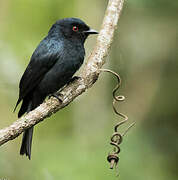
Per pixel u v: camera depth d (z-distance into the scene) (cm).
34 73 947
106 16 893
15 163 1260
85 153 1193
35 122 736
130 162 1155
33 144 1333
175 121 1479
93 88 1456
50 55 935
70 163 1172
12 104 1409
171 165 1316
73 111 1422
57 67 936
